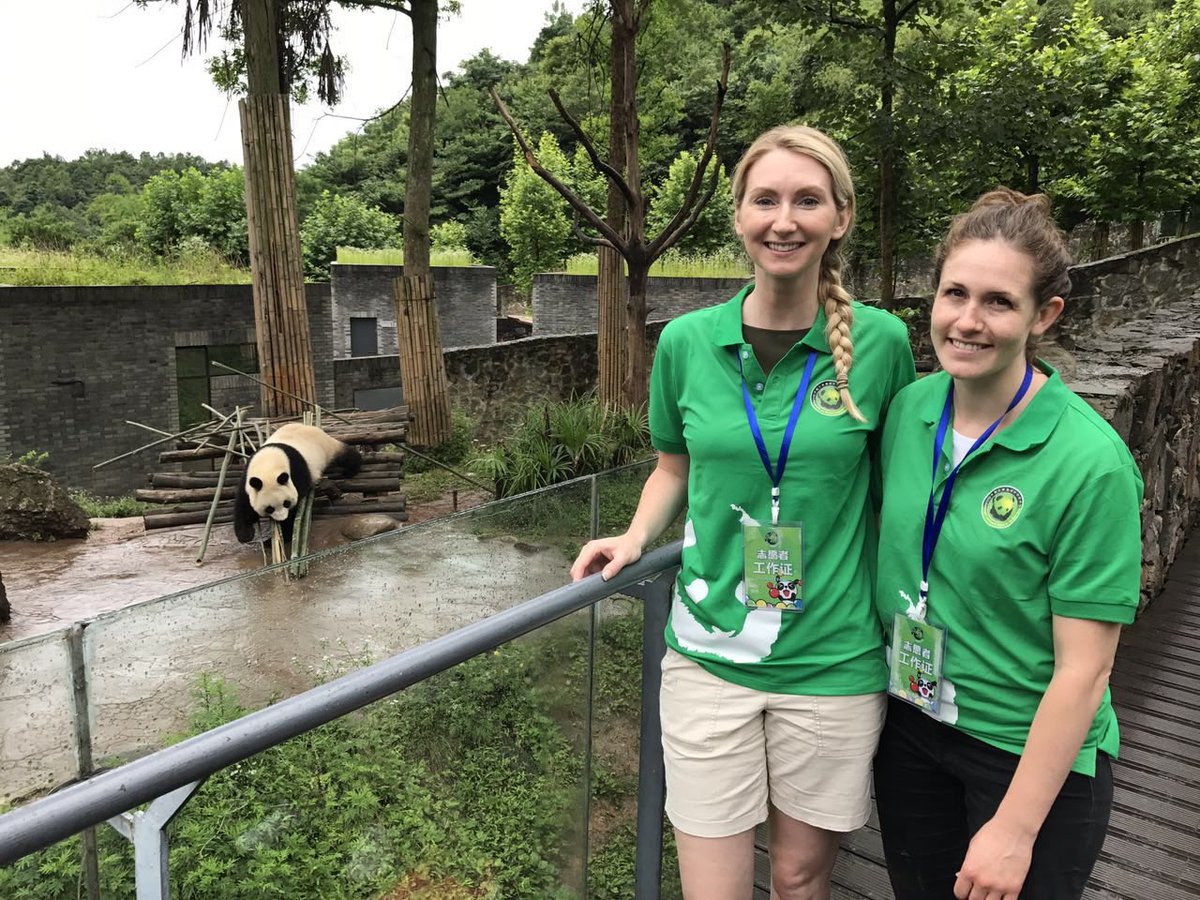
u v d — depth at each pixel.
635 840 2.08
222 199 32.72
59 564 8.71
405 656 1.30
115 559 8.88
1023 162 16.02
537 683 1.81
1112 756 1.64
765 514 1.73
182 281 19.83
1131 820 3.08
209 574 8.38
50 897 1.07
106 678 1.96
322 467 9.51
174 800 1.03
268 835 1.31
